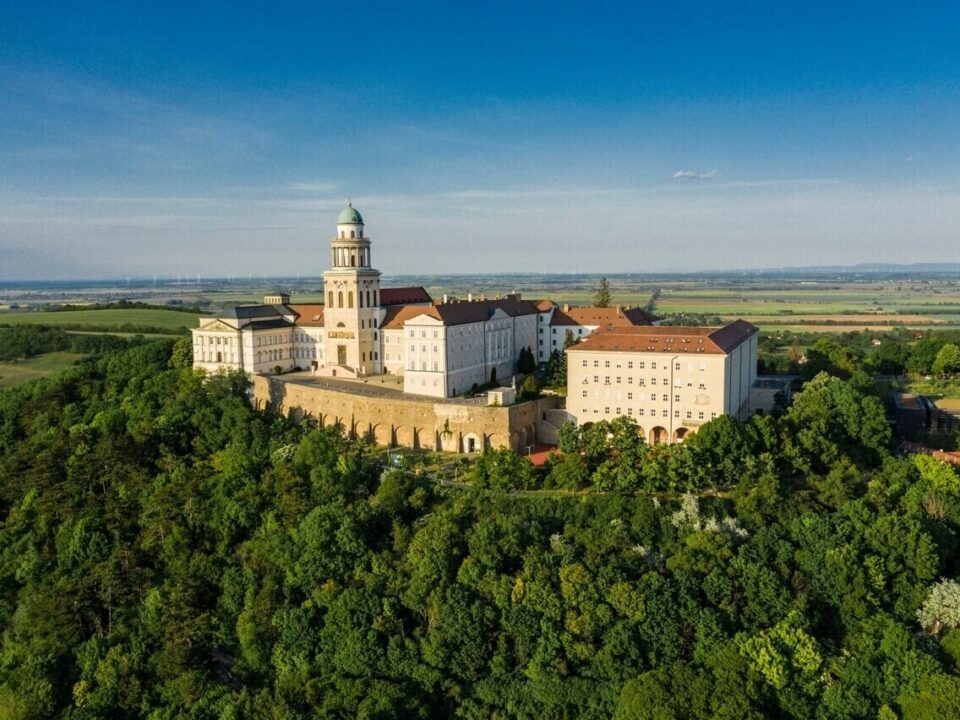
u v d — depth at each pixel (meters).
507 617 126.81
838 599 127.06
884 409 185.12
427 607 130.75
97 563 153.50
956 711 105.31
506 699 123.06
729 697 109.94
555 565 133.12
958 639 116.94
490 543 136.00
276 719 116.25
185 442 195.12
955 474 159.38
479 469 160.12
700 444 155.50
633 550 134.62
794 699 112.69
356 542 141.25
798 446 159.88
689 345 186.12
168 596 141.50
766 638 117.75
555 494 155.00
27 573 156.38
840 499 145.38
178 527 155.25
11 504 182.50
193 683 126.38
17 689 128.75
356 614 130.88
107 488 178.12
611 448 165.50
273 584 139.00
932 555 130.25
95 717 123.75
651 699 111.56
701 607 123.88
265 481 160.38
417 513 153.75
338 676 124.31
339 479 161.00
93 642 135.50
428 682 124.56
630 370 189.12
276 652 131.25
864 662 115.50
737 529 138.25
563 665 121.69
